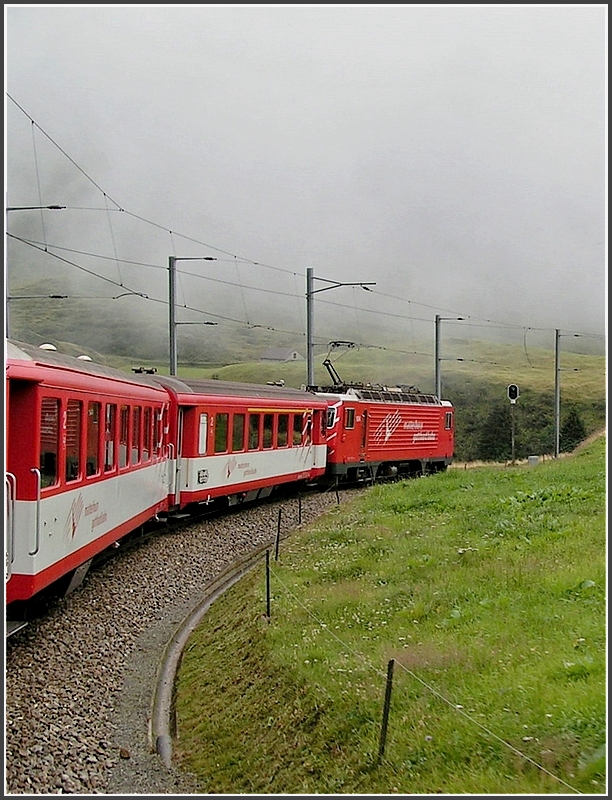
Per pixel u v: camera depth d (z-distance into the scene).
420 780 7.52
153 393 19.27
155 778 9.34
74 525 13.02
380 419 34.38
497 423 76.00
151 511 19.38
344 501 28.86
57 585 14.05
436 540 16.52
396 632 11.43
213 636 13.85
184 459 21.72
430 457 39.94
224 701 10.97
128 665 12.81
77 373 13.15
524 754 7.44
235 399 24.14
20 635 12.49
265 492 27.33
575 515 17.23
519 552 14.54
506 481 25.11
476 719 8.20
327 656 10.84
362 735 8.68
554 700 8.21
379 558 16.09
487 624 10.91
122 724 10.69
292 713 9.71
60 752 9.52
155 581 17.23
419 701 8.89
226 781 9.09
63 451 12.30
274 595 14.40
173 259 27.17
